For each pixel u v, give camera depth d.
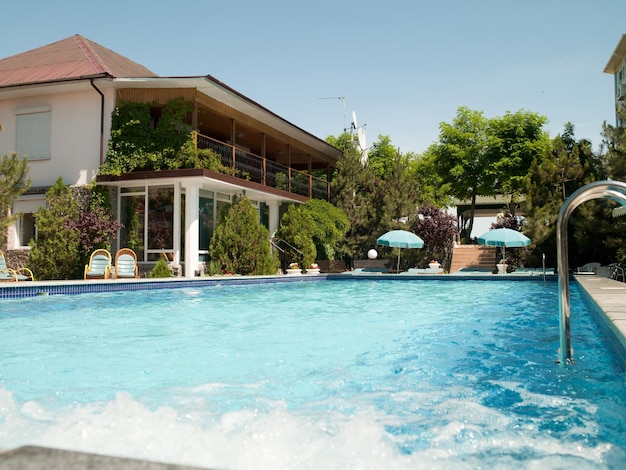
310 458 2.22
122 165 16.16
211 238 17.19
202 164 16.23
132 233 16.81
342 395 3.68
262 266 17.17
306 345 5.96
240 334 6.82
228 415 2.98
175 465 0.98
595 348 5.24
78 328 7.30
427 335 6.65
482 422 2.95
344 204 24.59
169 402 3.48
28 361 5.07
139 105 16.30
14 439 2.50
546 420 2.97
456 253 24.47
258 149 24.80
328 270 21.56
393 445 2.48
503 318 8.32
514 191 31.83
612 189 3.55
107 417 2.79
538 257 20.06
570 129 26.61
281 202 22.58
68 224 15.45
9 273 13.20
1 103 17.69
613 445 2.55
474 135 34.25
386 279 18.59
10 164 12.52
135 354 5.44
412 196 25.12
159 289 12.84
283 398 3.62
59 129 17.05
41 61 19.30
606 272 15.62
